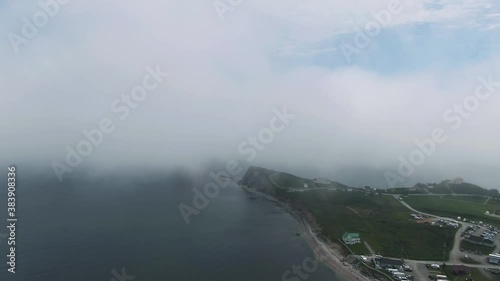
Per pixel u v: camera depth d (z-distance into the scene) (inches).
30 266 4355.3
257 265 4854.8
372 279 4458.7
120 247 5142.7
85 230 5718.5
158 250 5162.4
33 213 6338.6
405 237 5782.5
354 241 5649.6
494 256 4724.4
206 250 5339.6
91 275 4197.8
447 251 5132.9
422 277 4360.2
